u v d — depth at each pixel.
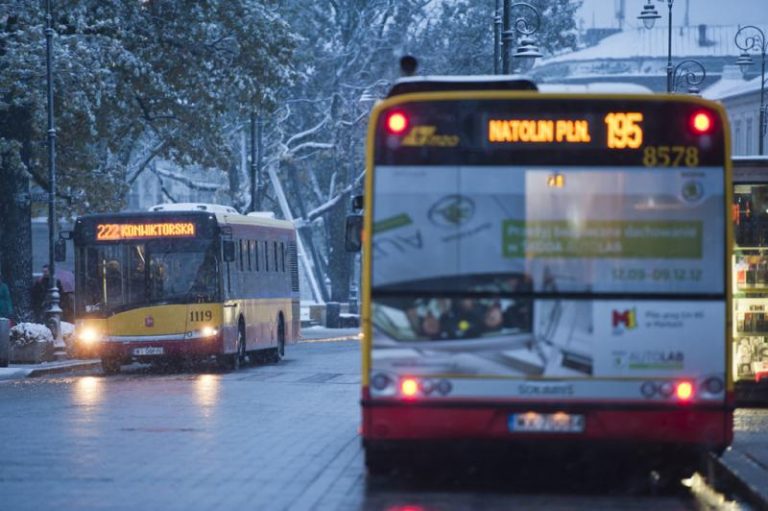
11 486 26.52
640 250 25.56
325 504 24.55
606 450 25.44
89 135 84.19
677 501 25.77
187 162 91.38
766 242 41.09
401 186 25.77
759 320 41.12
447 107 25.80
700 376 25.42
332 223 153.38
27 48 78.00
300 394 49.16
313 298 147.00
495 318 25.48
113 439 34.31
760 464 27.83
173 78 87.75
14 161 79.56
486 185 25.69
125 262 63.03
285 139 148.25
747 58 111.31
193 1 87.19
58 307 73.38
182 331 62.62
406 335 25.50
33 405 44.19
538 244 25.59
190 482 27.08
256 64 88.38
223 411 42.12
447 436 25.38
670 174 25.69
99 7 84.88
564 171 25.67
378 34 153.62
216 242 63.09
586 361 25.42
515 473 29.14
